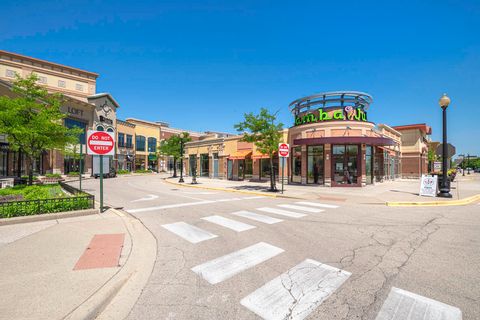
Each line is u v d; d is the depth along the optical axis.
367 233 6.18
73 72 43.06
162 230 6.39
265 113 15.08
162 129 64.81
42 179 21.22
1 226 6.24
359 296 3.24
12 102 11.27
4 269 3.73
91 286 3.26
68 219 7.11
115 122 46.72
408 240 5.61
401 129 34.44
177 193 15.18
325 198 12.65
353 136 17.02
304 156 19.66
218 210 9.22
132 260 4.24
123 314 2.85
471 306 2.99
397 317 2.78
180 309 2.95
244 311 2.91
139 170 52.69
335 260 4.45
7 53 36.72
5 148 23.38
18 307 2.77
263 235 5.98
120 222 6.80
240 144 25.55
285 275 3.85
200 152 31.81
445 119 12.89
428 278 3.74
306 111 20.33
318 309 2.95
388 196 13.28
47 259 4.15
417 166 33.25
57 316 2.64
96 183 23.52
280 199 12.49
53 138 13.05
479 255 4.66
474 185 19.80
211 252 4.84
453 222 7.41
